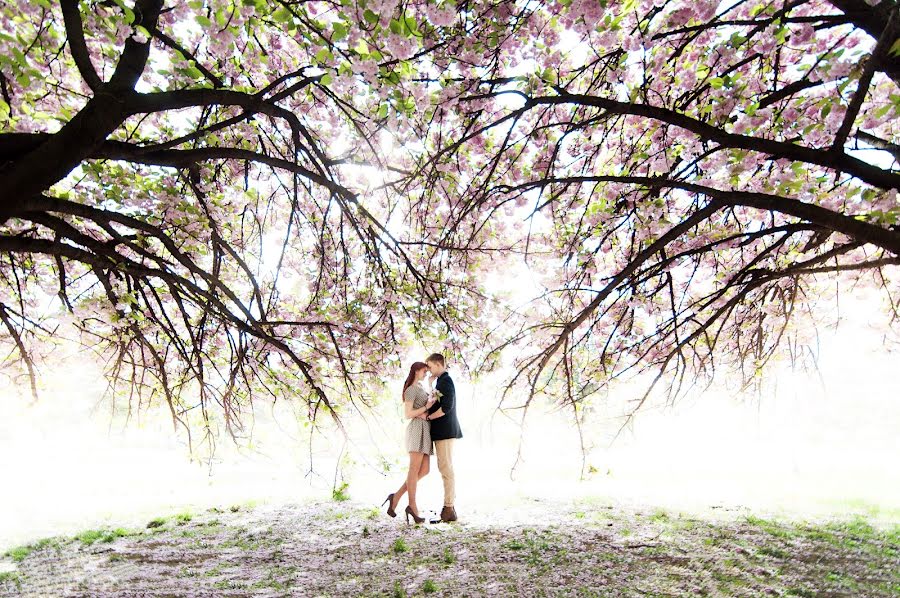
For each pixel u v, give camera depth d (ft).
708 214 14.19
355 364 24.56
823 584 18.74
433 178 17.83
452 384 26.84
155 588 19.93
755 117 14.49
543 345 21.33
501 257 23.93
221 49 14.61
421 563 21.63
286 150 23.45
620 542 24.52
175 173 20.04
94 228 20.72
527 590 18.20
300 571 21.56
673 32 15.12
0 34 12.34
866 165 13.15
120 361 21.04
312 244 25.94
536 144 20.33
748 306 22.72
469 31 16.48
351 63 13.61
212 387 21.47
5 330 24.47
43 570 23.93
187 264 16.15
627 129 20.74
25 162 12.51
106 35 14.38
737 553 22.70
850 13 13.78
